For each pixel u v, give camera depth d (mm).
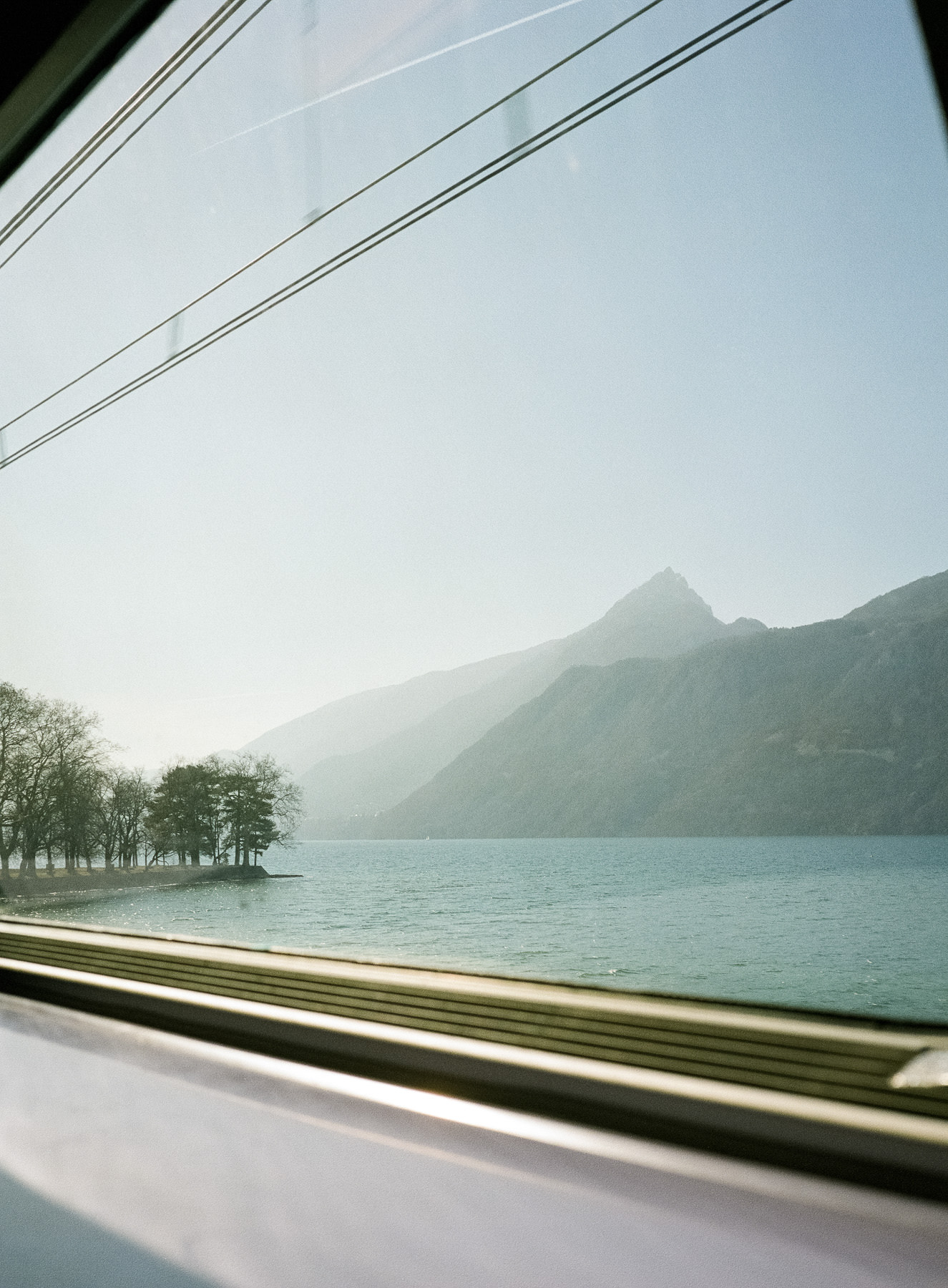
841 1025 729
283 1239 627
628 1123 765
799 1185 639
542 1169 715
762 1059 720
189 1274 585
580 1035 854
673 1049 782
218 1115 908
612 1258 567
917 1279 515
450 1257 586
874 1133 621
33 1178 753
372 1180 722
